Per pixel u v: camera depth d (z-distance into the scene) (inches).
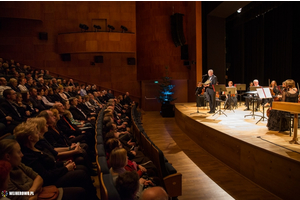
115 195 54.9
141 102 477.1
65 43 428.8
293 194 103.6
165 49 449.7
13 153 60.8
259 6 370.6
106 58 463.8
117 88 468.1
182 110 291.9
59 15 442.3
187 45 446.0
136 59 471.2
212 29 384.2
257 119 212.7
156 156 103.3
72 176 82.7
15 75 253.8
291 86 150.9
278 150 115.6
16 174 64.0
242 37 467.8
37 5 426.0
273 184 114.7
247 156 134.2
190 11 428.5
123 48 436.5
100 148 92.0
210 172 146.9
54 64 443.2
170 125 322.3
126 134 156.3
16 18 426.3
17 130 77.7
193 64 417.7
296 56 348.5
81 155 111.0
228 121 204.4
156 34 450.0
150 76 455.5
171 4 449.4
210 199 111.7
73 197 70.8
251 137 144.3
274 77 395.9
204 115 244.5
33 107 183.0
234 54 494.9
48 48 440.1
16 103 150.6
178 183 96.7
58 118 128.2
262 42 416.8
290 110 127.5
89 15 450.0
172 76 450.9
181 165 161.3
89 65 458.9
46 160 81.4
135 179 61.1
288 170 105.7
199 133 207.3
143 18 458.3
